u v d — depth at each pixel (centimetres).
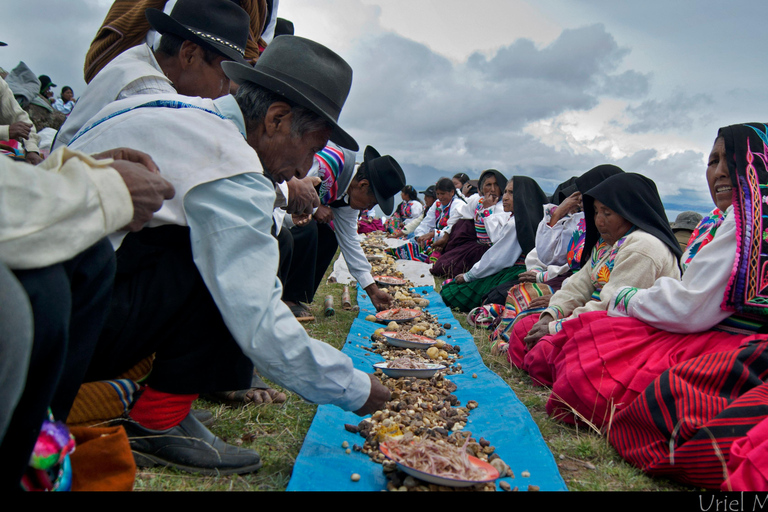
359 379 233
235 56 314
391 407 311
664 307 308
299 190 365
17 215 124
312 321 552
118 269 220
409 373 366
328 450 256
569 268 541
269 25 505
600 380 307
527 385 402
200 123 224
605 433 298
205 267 211
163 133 218
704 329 305
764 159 296
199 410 285
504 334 512
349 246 584
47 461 142
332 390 227
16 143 635
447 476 213
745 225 284
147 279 222
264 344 209
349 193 543
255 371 360
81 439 169
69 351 166
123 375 237
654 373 290
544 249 571
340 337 494
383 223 1816
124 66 315
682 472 246
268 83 234
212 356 233
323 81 245
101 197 139
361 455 259
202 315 228
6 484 130
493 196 834
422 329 525
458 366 432
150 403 231
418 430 283
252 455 240
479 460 238
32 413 132
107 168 144
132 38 364
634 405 272
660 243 369
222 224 209
